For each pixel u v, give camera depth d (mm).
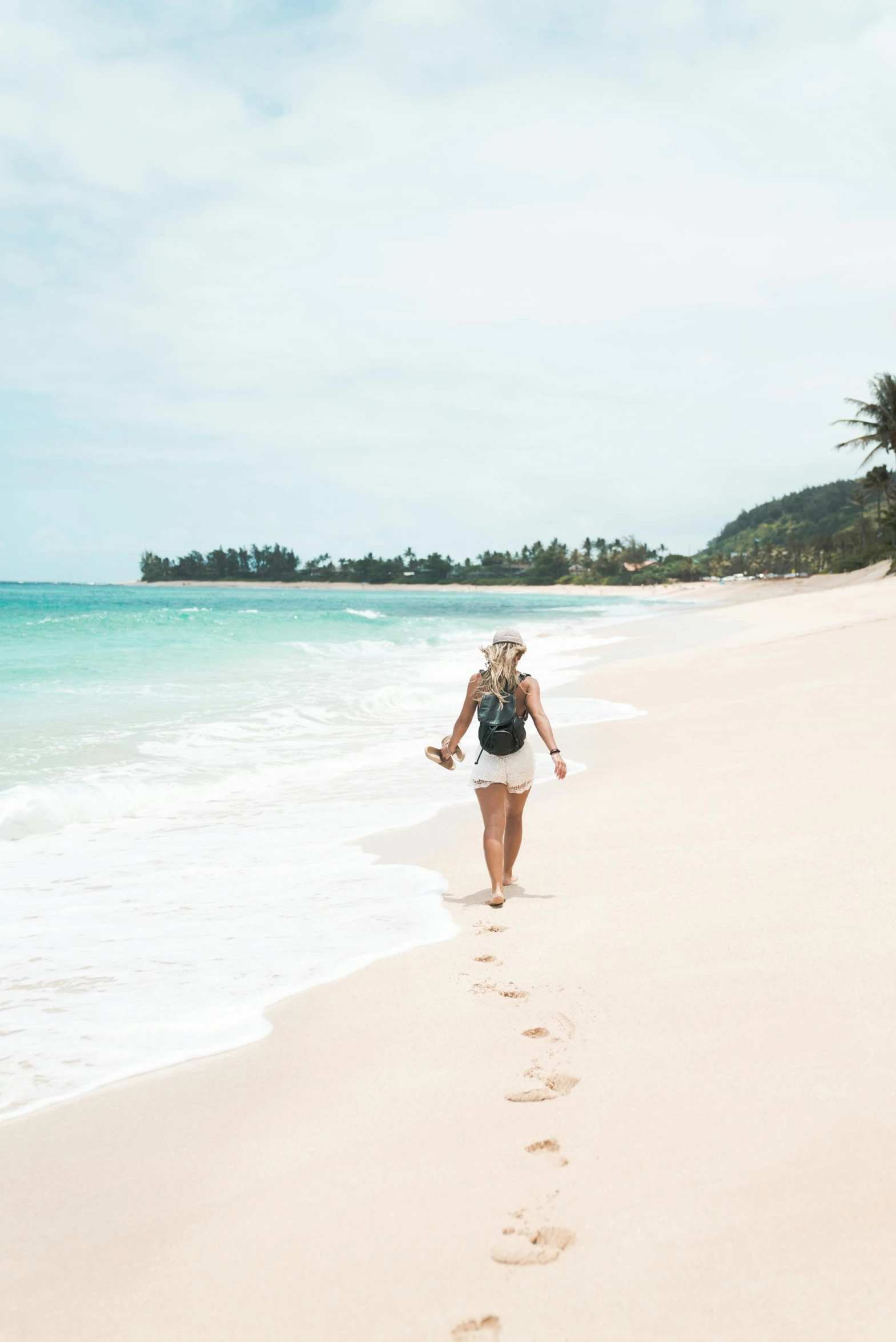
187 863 6668
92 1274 2400
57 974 4598
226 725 12164
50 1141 3059
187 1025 3959
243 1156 2932
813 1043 3363
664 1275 2250
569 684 16547
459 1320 2154
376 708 14445
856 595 41594
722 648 21203
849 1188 2518
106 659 19938
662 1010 3766
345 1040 3730
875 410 70625
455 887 5867
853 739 9445
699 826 6719
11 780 8797
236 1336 2158
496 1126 2988
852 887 5051
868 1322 2057
